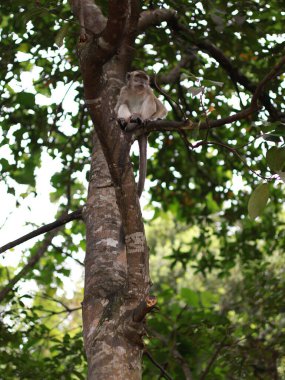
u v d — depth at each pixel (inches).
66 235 412.8
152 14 307.0
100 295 189.8
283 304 370.3
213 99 372.5
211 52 334.3
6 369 334.6
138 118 257.6
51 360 339.0
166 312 393.7
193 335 346.3
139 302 172.6
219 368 359.6
